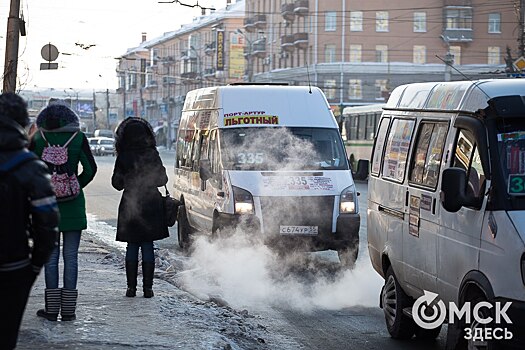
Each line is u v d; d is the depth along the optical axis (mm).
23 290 5676
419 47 90062
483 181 8164
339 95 89875
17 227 5617
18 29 18688
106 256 16719
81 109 153250
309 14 90688
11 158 5629
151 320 9875
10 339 5668
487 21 89750
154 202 11258
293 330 11195
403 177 10516
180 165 20781
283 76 95562
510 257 7586
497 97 8422
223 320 10812
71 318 9562
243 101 17625
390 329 10695
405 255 10203
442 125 9547
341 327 11453
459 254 8539
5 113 5719
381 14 89625
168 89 123375
